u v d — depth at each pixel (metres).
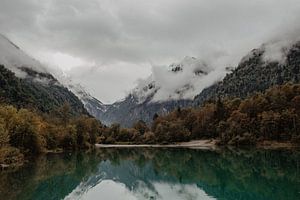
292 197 54.66
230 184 71.25
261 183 70.00
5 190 60.53
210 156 136.00
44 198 55.59
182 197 59.69
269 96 197.88
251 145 172.75
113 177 87.38
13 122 115.50
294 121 164.50
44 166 98.75
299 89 189.38
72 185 71.31
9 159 97.19
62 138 166.62
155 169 104.56
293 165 96.81
